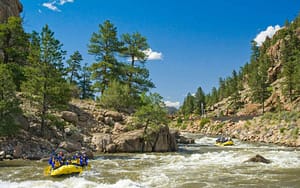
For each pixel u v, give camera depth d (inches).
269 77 4699.8
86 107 1835.6
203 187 684.1
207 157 1222.9
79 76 3196.4
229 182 735.7
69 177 786.8
